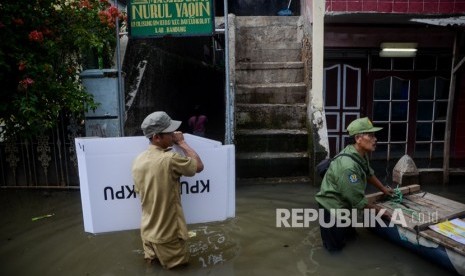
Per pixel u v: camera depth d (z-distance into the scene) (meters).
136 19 6.18
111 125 6.57
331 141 8.64
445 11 6.45
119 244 4.66
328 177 4.38
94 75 6.39
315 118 7.00
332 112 8.53
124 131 6.77
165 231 3.80
